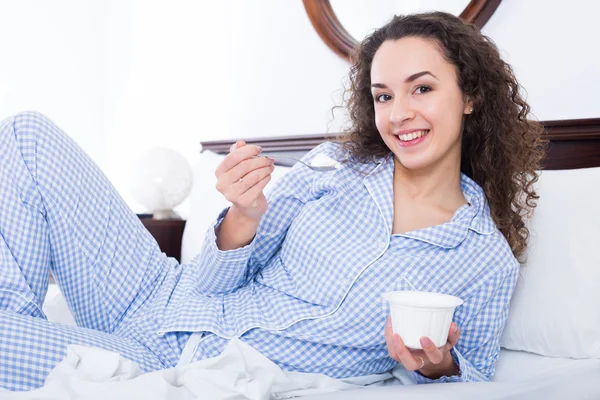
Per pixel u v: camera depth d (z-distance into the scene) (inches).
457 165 52.0
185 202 110.3
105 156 126.3
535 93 67.1
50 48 122.2
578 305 49.6
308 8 87.3
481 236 49.6
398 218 50.5
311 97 89.3
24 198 48.2
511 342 53.2
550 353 51.0
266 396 37.5
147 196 92.5
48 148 49.1
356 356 48.0
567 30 64.5
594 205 52.3
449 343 42.1
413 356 39.8
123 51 122.3
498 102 52.4
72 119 124.0
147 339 49.7
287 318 47.6
